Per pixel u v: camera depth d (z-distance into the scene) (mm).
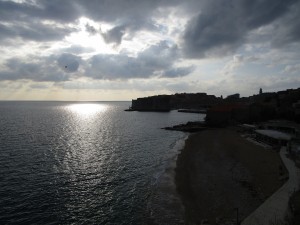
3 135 87062
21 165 49656
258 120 110438
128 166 50406
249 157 51719
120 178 42969
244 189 35656
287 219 24562
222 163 49062
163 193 36094
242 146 63219
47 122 140375
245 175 41156
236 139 74438
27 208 31625
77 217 29734
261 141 67438
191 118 174125
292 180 35500
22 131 98875
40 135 90125
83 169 48031
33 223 28250
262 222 25062
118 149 67438
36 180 41344
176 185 38938
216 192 35406
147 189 37844
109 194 36188
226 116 112812
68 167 49188
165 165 50531
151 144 75062
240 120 113250
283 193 31328
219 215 29016
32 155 58250
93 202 33625
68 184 39875
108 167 49562
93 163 52500
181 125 117938
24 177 42625
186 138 84812
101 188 38438
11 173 44500
